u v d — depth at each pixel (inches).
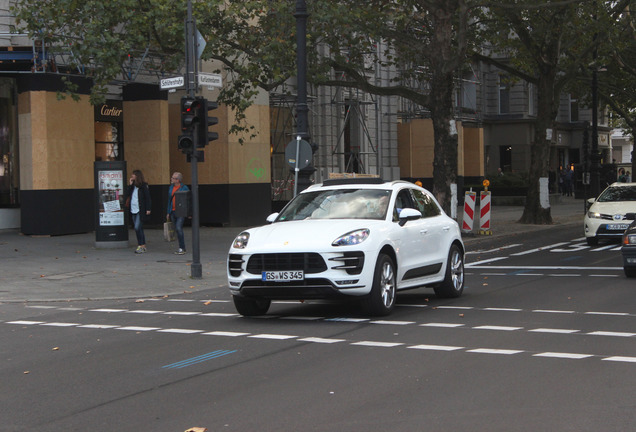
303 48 772.0
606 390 279.4
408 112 1871.3
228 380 307.6
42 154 1020.5
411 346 364.8
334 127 1611.7
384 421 247.1
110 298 587.8
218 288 639.1
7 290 619.8
